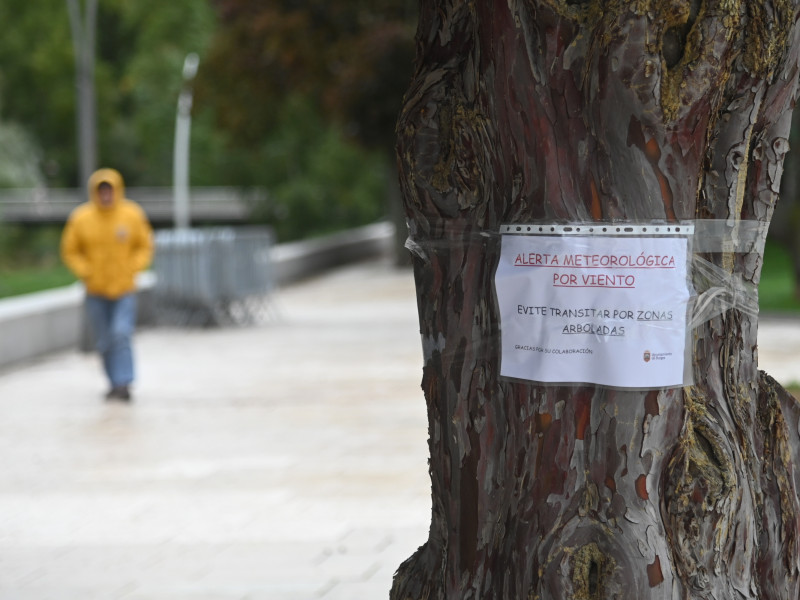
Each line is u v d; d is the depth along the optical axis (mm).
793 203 25656
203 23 92875
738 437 3799
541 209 3561
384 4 35812
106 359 15195
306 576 7617
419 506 9383
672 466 3590
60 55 98875
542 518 3607
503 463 3748
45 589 7508
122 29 104062
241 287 24578
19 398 15586
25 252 69750
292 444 12055
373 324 23922
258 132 42344
